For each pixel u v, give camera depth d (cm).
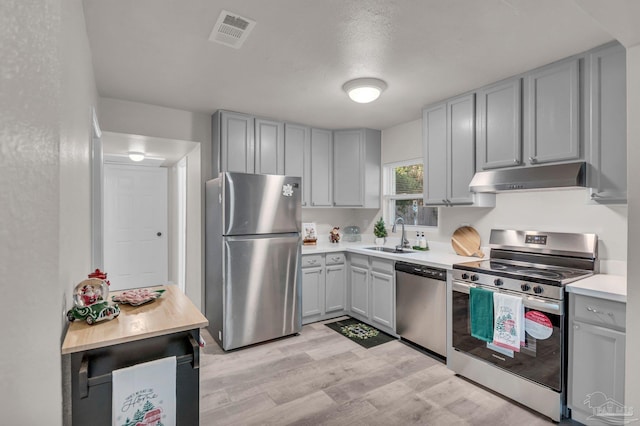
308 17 178
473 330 240
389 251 374
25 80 81
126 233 503
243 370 262
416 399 222
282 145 376
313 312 367
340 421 199
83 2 162
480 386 238
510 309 218
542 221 261
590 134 211
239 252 304
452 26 186
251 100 309
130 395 128
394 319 326
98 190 264
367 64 234
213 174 348
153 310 155
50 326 96
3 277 79
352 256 386
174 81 263
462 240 320
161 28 187
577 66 217
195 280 370
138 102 313
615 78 201
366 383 242
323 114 355
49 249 96
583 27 187
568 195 246
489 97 269
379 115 359
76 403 124
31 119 84
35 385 89
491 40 201
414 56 222
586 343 189
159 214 527
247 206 309
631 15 141
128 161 485
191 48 211
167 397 134
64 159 112
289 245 332
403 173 406
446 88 278
